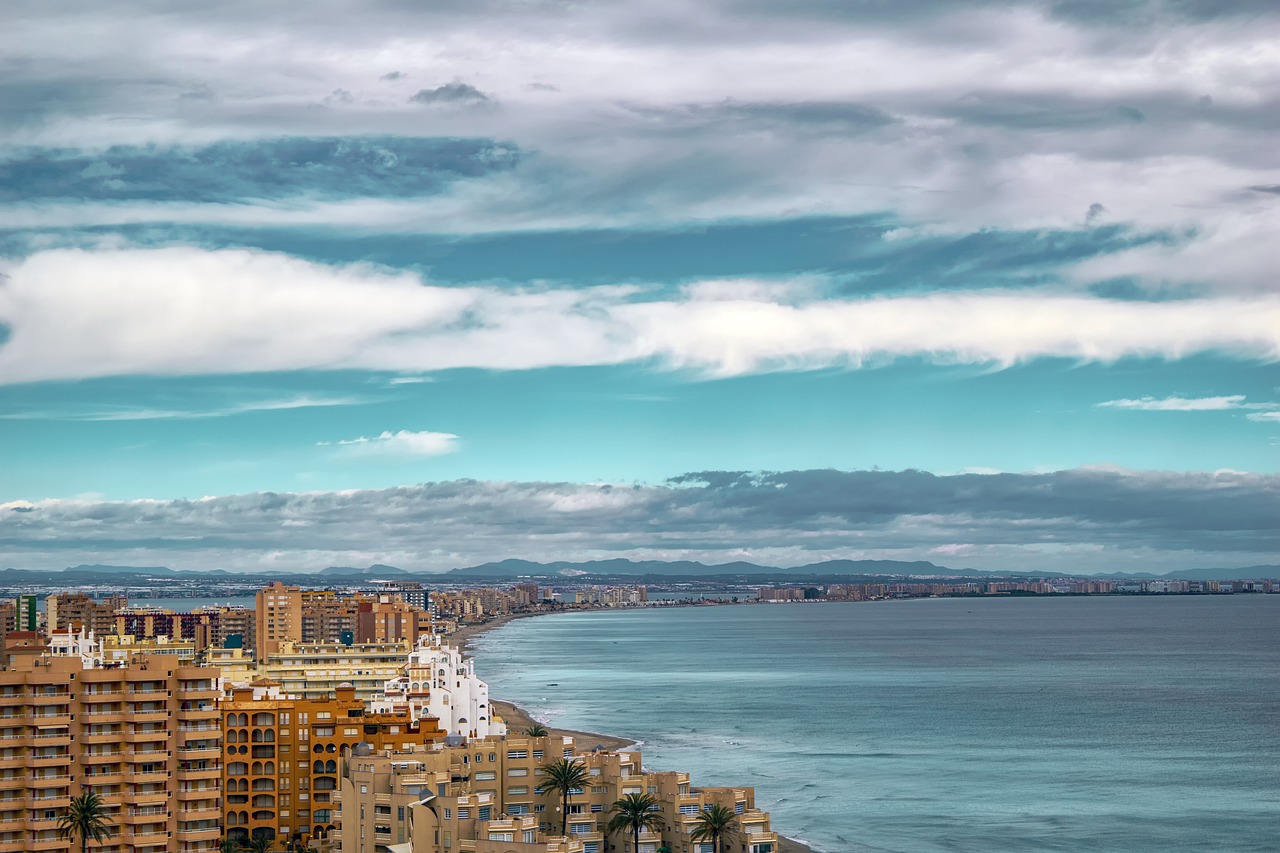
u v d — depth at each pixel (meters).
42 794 199.50
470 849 183.12
